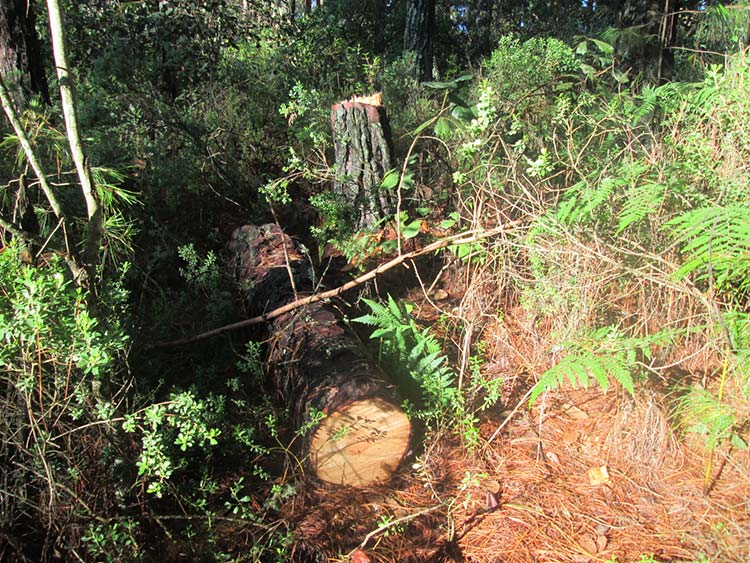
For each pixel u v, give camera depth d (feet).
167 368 11.85
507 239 12.26
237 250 15.60
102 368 7.34
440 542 8.73
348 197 16.78
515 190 13.80
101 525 7.36
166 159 17.95
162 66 20.79
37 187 11.48
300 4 50.90
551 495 9.37
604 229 11.14
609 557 8.20
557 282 11.39
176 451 9.06
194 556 8.09
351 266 15.56
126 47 20.89
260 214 18.21
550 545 8.51
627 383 8.55
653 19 18.39
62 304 7.23
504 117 12.73
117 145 17.35
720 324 8.38
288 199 15.81
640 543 8.34
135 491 8.27
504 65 23.12
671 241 10.62
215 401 9.89
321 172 17.20
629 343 9.48
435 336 13.12
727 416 8.91
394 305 12.07
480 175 13.34
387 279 15.23
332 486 9.66
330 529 8.73
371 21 45.06
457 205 15.02
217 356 12.54
